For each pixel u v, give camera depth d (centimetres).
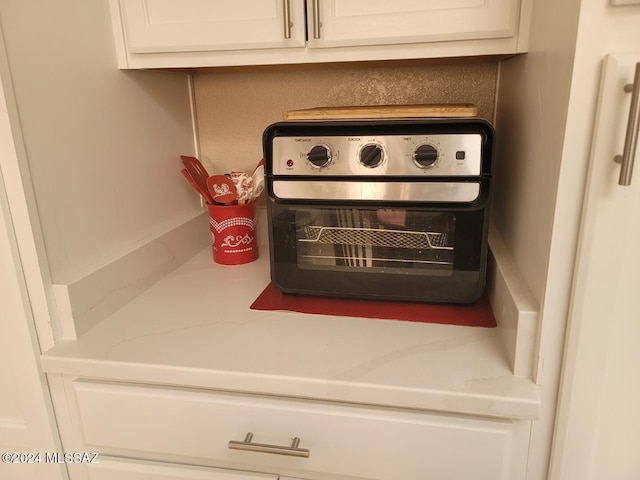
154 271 112
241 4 93
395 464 78
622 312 67
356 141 88
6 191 78
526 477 77
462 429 74
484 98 121
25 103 77
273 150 92
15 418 93
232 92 133
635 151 56
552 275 67
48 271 84
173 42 97
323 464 80
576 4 58
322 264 98
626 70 57
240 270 120
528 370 73
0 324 86
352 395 73
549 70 70
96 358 81
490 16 85
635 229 63
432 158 85
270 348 83
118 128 102
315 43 93
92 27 93
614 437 72
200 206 141
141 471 88
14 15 75
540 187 72
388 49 92
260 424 80
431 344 83
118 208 103
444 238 90
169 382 79
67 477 94
